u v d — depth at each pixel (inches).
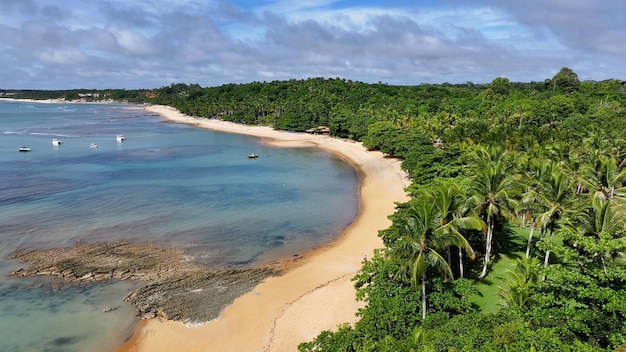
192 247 1905.8
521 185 1707.7
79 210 2370.8
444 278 1219.9
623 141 2630.4
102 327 1307.8
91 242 1919.3
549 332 716.0
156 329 1301.7
